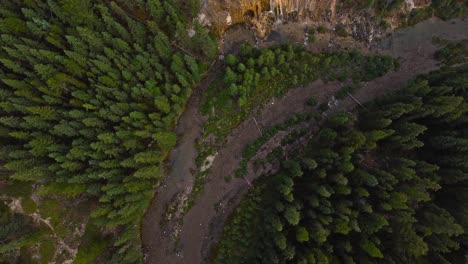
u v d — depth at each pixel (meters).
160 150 43.38
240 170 44.59
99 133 37.66
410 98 39.38
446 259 35.88
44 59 36.12
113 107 36.81
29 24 34.78
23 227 36.44
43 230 36.84
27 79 36.16
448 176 37.19
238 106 45.25
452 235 35.75
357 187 35.81
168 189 44.84
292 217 33.78
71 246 37.53
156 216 44.50
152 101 40.28
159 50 39.12
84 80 38.06
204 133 45.31
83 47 36.47
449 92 40.00
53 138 37.00
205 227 44.09
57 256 37.06
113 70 37.56
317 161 38.53
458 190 36.91
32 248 36.56
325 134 40.09
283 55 43.72
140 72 39.03
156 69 39.97
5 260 35.59
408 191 34.88
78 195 38.47
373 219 33.34
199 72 44.94
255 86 44.88
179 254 43.78
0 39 36.06
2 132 35.53
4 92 35.31
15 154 34.56
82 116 36.69
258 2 45.31
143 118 39.44
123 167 38.97
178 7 41.19
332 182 36.91
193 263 43.50
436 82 42.28
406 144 38.09
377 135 36.84
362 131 42.66
